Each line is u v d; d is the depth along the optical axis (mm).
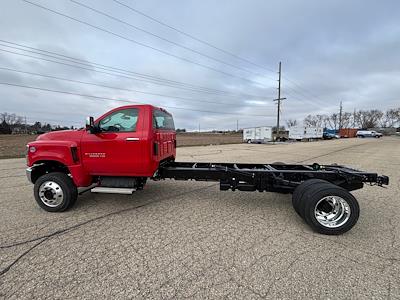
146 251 3094
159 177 5004
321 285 2438
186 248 3178
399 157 13938
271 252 3088
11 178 7781
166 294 2303
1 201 5180
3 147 21766
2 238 3441
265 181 4617
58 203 4473
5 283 2455
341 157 13742
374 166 10305
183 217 4309
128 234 3592
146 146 4340
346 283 2473
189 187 6562
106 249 3141
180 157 13719
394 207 4871
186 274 2615
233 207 4887
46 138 4727
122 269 2701
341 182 4434
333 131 64188
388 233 3664
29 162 4695
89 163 4543
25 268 2711
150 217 4297
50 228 3785
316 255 3018
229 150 19547
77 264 2795
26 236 3504
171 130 6043
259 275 2602
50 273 2619
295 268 2734
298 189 4012
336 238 3496
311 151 18266
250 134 37094
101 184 4672
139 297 2260
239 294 2305
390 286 2428
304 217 3730
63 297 2258
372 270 2699
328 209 3674
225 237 3512
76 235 3543
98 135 4508
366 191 6168
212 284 2451
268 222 4105
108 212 4535
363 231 3734
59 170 5082
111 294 2301
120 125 4566
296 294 2307
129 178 4586
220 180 4770
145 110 4453
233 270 2691
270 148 22078
